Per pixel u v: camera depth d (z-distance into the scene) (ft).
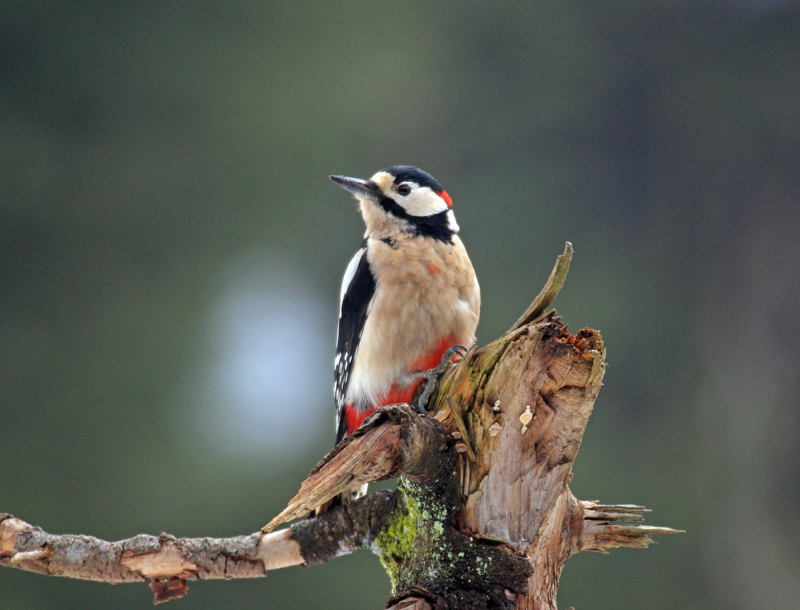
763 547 49.26
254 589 44.37
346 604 44.27
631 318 56.65
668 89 60.59
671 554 48.39
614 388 55.16
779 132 58.23
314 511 16.97
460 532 14.28
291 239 56.29
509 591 14.15
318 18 56.65
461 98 59.67
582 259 58.03
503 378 14.15
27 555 16.57
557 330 14.25
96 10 53.98
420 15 59.72
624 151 60.29
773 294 55.11
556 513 15.24
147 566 16.70
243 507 49.93
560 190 59.62
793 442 51.13
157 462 50.03
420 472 14.25
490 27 60.23
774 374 53.01
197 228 54.95
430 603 14.14
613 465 53.06
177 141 55.26
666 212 59.11
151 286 53.83
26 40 53.83
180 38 55.01
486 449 14.20
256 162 55.77
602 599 45.85
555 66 60.80
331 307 55.93
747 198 57.77
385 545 15.79
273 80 56.34
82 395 50.75
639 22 60.80
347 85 57.16
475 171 60.13
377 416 14.49
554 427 14.24
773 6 60.18
